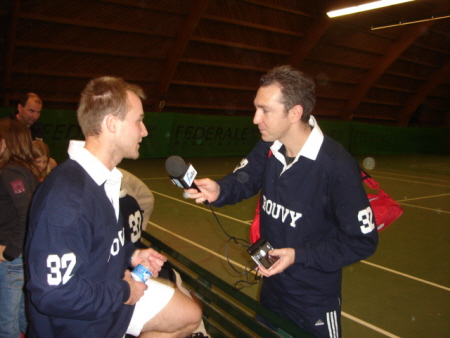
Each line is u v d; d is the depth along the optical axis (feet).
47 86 37.55
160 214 21.04
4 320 7.67
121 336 5.27
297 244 5.89
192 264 7.98
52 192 4.16
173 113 43.47
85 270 4.52
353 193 5.27
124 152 4.78
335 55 53.72
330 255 5.34
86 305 4.25
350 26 50.03
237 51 46.42
